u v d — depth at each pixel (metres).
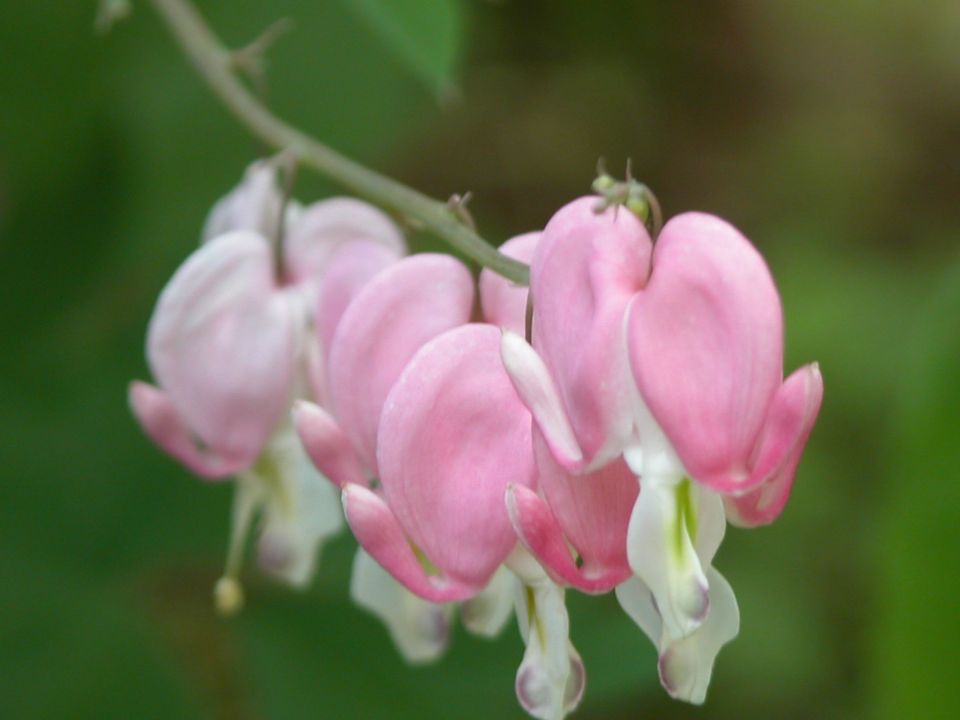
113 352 0.31
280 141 0.25
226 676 0.29
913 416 0.22
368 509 0.19
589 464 0.19
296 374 0.24
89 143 0.32
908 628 0.22
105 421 0.30
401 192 0.23
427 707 0.28
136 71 0.32
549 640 0.19
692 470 0.18
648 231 0.20
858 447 0.35
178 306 0.23
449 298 0.21
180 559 0.29
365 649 0.29
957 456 0.22
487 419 0.20
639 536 0.19
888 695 0.22
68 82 0.32
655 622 0.19
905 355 0.36
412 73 0.33
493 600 0.20
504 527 0.20
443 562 0.20
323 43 0.33
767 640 0.33
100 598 0.29
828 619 0.33
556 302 0.19
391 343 0.21
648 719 0.33
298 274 0.24
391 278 0.21
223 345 0.24
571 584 0.19
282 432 0.24
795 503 0.35
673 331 0.19
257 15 0.33
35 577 0.29
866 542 0.34
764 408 0.18
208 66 0.25
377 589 0.21
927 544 0.22
